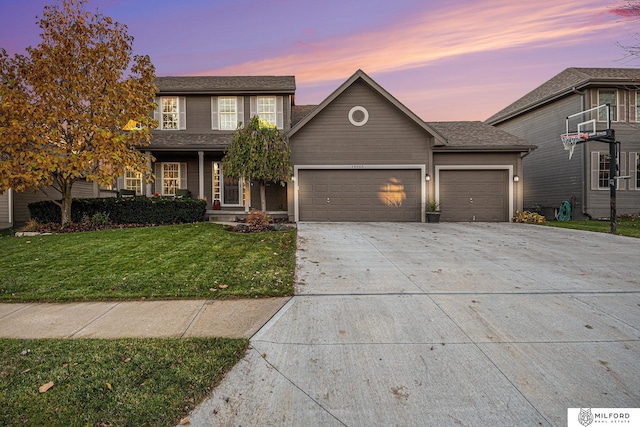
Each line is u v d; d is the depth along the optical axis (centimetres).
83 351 330
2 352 328
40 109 979
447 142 1384
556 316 418
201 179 1409
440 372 299
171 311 441
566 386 278
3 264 654
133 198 1227
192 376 288
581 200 1606
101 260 678
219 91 1524
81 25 1023
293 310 441
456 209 1436
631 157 1578
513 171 1429
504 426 235
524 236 995
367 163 1398
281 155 1227
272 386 280
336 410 252
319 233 1029
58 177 1091
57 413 242
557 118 1766
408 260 696
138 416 240
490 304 457
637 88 1577
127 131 1171
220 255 717
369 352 334
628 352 331
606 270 622
